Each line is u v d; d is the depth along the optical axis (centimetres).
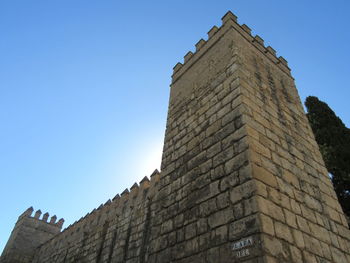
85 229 2141
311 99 1886
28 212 3347
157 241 793
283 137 852
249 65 1000
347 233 775
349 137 1603
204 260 614
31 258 3000
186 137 968
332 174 1485
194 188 779
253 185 609
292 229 605
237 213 605
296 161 822
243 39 1109
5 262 2905
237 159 693
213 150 795
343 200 1419
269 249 515
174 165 937
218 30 1202
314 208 733
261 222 546
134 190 1814
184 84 1241
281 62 1268
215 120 867
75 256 2023
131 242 1504
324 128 1664
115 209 1906
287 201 659
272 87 1030
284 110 986
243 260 532
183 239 707
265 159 703
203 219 684
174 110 1179
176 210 797
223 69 991
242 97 819
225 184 682
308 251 599
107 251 1650
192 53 1345
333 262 645
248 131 725
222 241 600
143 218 1546
